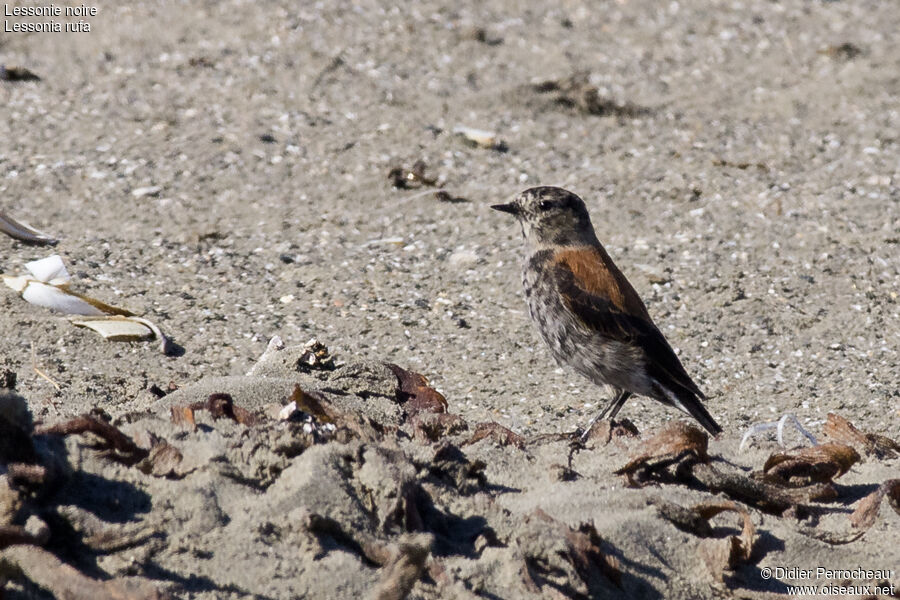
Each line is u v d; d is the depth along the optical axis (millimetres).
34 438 6168
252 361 10695
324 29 21609
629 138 18188
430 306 12461
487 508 6625
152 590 5051
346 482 6305
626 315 9797
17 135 16406
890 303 12812
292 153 16578
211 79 19125
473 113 18688
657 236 14594
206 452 6500
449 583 5754
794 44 23016
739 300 12875
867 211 15391
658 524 6973
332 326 11766
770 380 11234
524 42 22094
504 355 11523
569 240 10312
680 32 23453
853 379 11188
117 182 15133
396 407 8656
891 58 22047
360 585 5492
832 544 7336
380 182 15945
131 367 10180
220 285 12516
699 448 8023
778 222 14992
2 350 10172
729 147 17953
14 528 5168
